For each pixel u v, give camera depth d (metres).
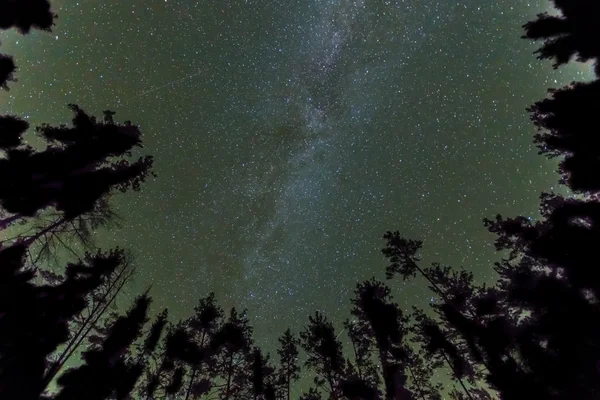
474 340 13.15
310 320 16.50
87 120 12.51
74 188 11.55
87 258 14.46
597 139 10.87
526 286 12.48
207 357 15.81
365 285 16.50
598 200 11.28
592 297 10.55
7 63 9.80
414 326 15.39
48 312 10.77
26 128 10.46
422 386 15.09
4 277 9.62
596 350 10.20
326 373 15.20
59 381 10.57
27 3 9.27
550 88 11.95
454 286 15.26
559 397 10.53
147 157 14.31
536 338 11.52
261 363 15.96
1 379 9.13
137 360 13.96
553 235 11.33
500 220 14.38
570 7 11.36
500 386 11.38
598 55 11.25
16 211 10.37
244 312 17.42
